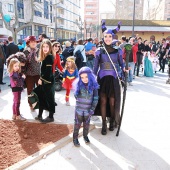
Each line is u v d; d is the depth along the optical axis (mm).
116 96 4102
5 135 3996
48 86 4535
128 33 31266
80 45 8375
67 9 66875
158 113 5531
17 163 3162
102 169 3168
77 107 3754
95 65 4203
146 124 4805
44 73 4492
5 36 32469
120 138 4113
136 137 4164
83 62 8484
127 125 4734
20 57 4879
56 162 3316
